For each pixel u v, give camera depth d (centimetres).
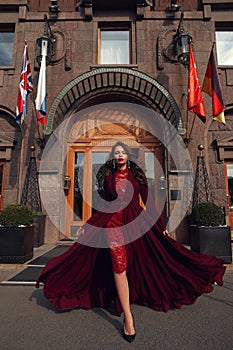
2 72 819
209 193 721
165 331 242
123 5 858
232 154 763
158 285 282
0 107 804
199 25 844
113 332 240
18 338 230
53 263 272
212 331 242
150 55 822
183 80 799
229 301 320
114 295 284
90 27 851
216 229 501
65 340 226
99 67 816
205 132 769
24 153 761
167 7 861
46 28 762
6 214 505
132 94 791
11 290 364
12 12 870
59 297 275
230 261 491
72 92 765
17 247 492
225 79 811
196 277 277
